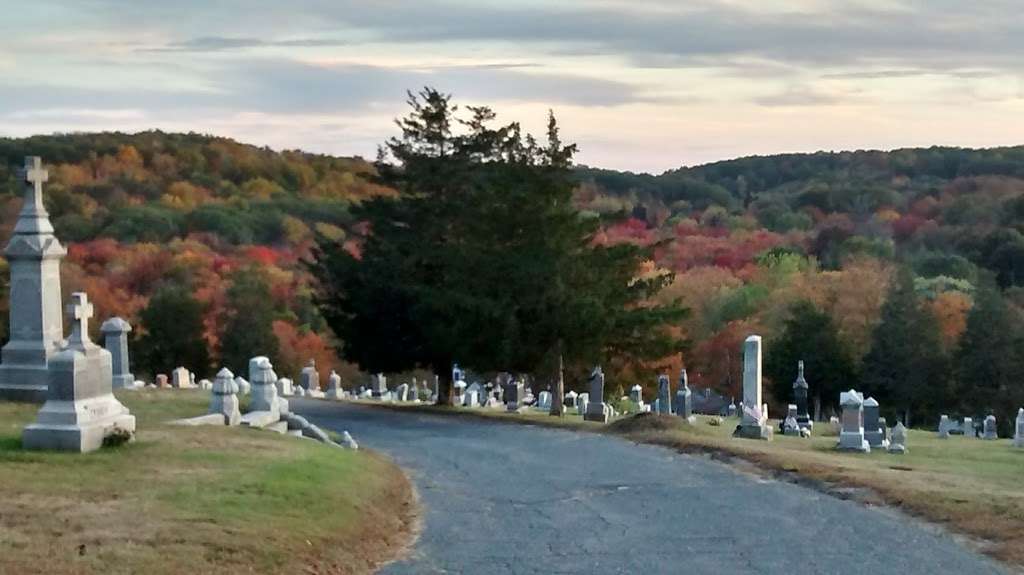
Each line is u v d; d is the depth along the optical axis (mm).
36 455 15227
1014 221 107125
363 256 39375
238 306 68062
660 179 147375
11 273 22703
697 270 95375
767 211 132750
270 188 118750
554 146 36188
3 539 10500
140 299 75000
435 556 12305
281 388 45844
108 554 10227
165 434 18328
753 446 22516
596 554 12367
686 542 13008
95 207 97500
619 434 26312
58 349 22641
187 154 120062
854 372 67688
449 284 35938
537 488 17625
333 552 11734
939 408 66000
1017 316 67375
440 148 39938
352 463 17891
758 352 28141
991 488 16172
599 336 34312
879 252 102375
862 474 17562
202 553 10609
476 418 33219
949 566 11602
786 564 11773
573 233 35219
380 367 40062
